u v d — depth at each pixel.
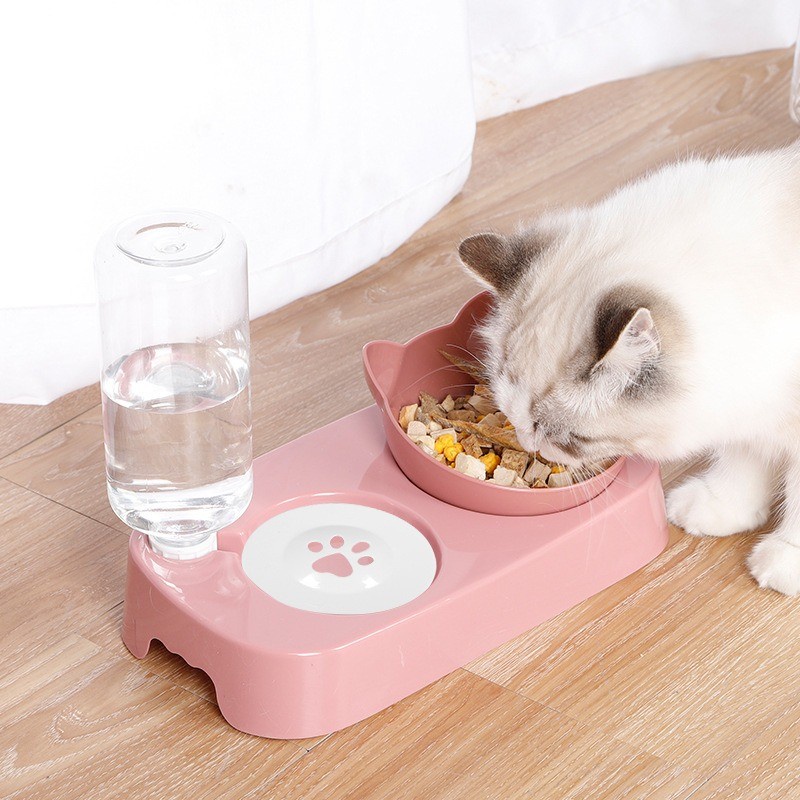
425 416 1.25
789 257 1.13
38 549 1.22
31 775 1.09
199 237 1.14
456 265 1.49
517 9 1.65
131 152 1.29
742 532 1.24
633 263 1.14
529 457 1.21
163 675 1.14
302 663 1.08
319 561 1.15
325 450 1.22
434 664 1.13
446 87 1.48
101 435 1.31
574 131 1.67
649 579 1.20
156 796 1.08
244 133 1.34
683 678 1.14
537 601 1.16
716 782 1.08
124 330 1.17
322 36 1.36
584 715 1.12
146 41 1.27
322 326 1.42
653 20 1.75
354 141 1.41
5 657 1.15
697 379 1.13
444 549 1.15
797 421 1.17
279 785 1.08
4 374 1.31
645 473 1.20
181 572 1.13
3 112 1.24
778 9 1.81
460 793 1.08
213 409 1.13
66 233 1.28
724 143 1.64
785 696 1.13
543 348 1.14
